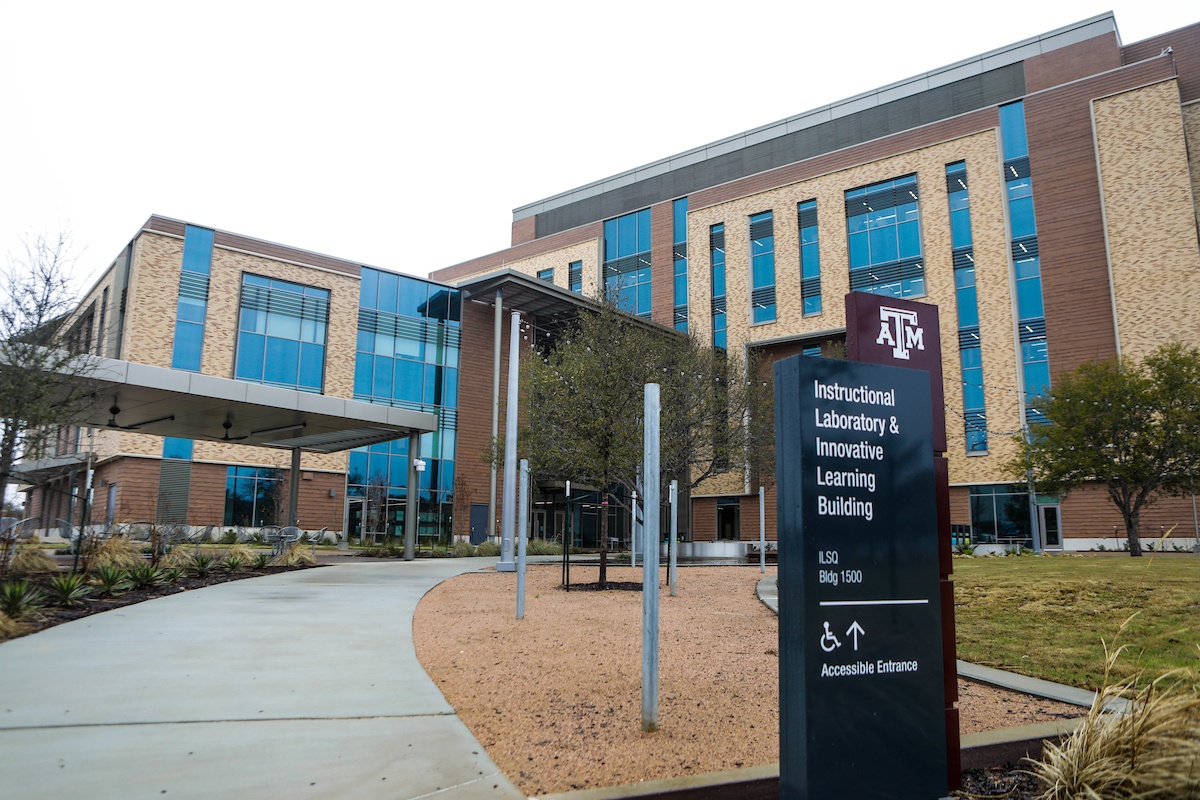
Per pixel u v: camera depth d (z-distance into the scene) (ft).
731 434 93.45
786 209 152.35
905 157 139.74
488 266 197.67
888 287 138.82
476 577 56.59
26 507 144.36
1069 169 122.42
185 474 112.68
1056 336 120.16
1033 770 15.52
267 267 122.01
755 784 13.79
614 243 178.19
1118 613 32.94
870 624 13.35
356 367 129.18
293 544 77.77
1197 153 116.88
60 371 48.75
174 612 34.17
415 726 17.49
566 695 20.67
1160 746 13.28
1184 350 101.96
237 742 15.93
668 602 41.91
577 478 73.56
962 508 127.03
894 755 13.21
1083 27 128.36
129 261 118.21
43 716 17.29
